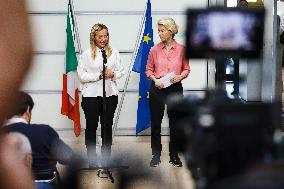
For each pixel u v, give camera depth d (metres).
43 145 1.81
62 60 5.59
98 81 4.27
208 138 0.44
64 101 5.23
